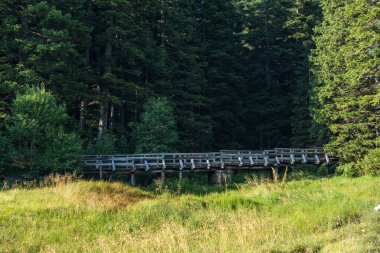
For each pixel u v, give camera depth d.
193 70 38.62
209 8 43.41
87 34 29.22
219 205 13.71
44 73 26.00
